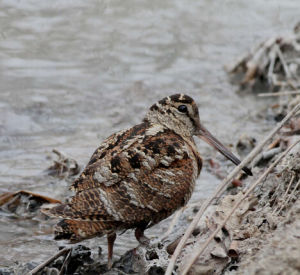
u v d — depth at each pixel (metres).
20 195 11.52
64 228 8.70
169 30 18.27
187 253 9.16
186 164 9.41
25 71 16.23
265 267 7.81
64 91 15.58
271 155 11.94
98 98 15.41
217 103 15.39
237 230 9.16
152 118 10.27
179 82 16.19
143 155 9.03
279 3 19.53
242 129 14.22
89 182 8.88
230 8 19.33
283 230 8.35
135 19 18.62
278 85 15.70
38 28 17.97
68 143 13.70
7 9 18.70
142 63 16.88
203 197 11.75
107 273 9.53
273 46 16.36
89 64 16.69
